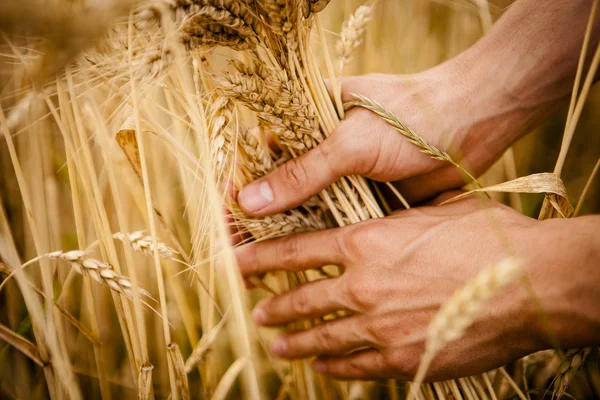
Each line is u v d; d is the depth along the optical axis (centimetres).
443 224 39
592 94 61
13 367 48
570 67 41
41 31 24
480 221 39
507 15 42
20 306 50
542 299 36
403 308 39
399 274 39
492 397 42
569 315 36
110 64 35
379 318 40
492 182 59
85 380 51
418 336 39
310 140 41
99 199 39
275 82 37
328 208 44
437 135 41
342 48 40
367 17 40
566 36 41
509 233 38
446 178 45
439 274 38
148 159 52
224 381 40
